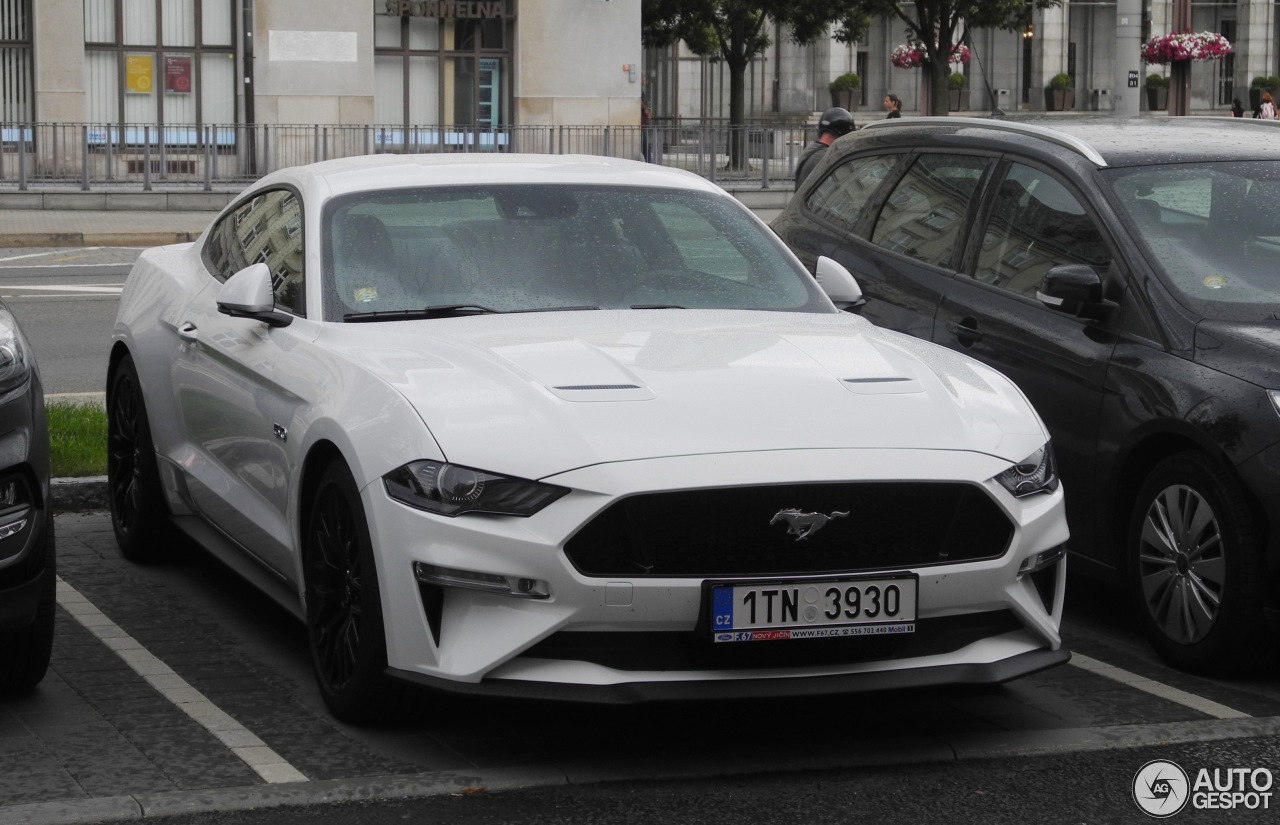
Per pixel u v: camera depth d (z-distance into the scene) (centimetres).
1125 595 709
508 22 3519
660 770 484
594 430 475
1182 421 585
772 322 584
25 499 504
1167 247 642
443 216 618
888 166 805
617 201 644
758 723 528
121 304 753
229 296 583
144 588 693
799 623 468
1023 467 502
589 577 459
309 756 492
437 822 444
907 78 6062
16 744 501
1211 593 580
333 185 626
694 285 613
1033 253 691
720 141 3203
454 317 574
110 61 3250
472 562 462
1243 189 672
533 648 465
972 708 548
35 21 3141
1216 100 6575
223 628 634
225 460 622
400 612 476
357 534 494
